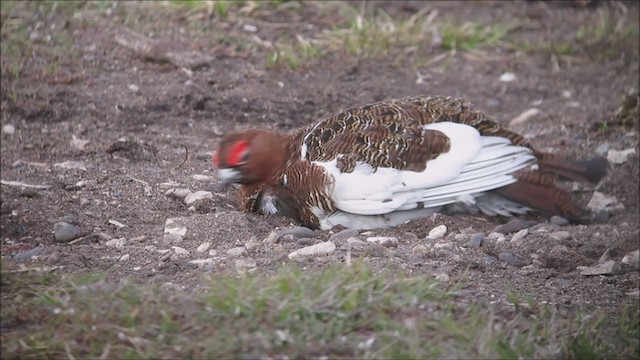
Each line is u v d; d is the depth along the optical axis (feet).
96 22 51.34
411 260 31.32
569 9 59.72
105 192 37.14
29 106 44.04
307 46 51.16
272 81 48.60
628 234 35.45
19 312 25.59
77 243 32.94
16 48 48.60
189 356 23.91
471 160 35.01
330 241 32.35
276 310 25.08
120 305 25.58
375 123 34.71
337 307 25.53
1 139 41.47
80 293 26.04
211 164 40.47
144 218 35.32
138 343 24.25
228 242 32.99
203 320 25.05
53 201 35.99
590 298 29.81
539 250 33.86
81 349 24.22
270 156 34.73
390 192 34.22
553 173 36.45
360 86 48.93
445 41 53.62
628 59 53.98
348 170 33.91
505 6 59.21
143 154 40.88
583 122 46.70
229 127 44.57
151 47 49.34
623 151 42.70
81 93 45.75
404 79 50.21
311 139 34.45
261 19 54.03
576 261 33.50
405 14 56.80
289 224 34.91
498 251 33.45
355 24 53.52
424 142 34.68
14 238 33.32
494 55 53.72
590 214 37.70
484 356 24.52
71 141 41.60
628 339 26.32
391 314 25.89
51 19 51.06
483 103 48.93
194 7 53.11
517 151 35.76
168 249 32.19
